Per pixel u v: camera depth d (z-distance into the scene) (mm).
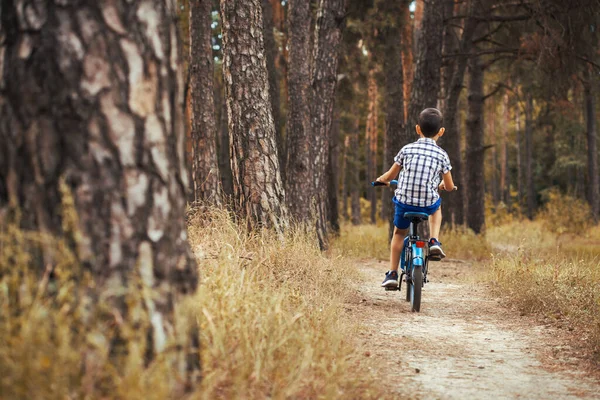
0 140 4480
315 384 5871
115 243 4438
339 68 33094
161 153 4664
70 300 4297
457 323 10812
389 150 30125
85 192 4383
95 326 4309
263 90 14477
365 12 30016
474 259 24953
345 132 51531
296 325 6902
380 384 6512
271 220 14023
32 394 3896
